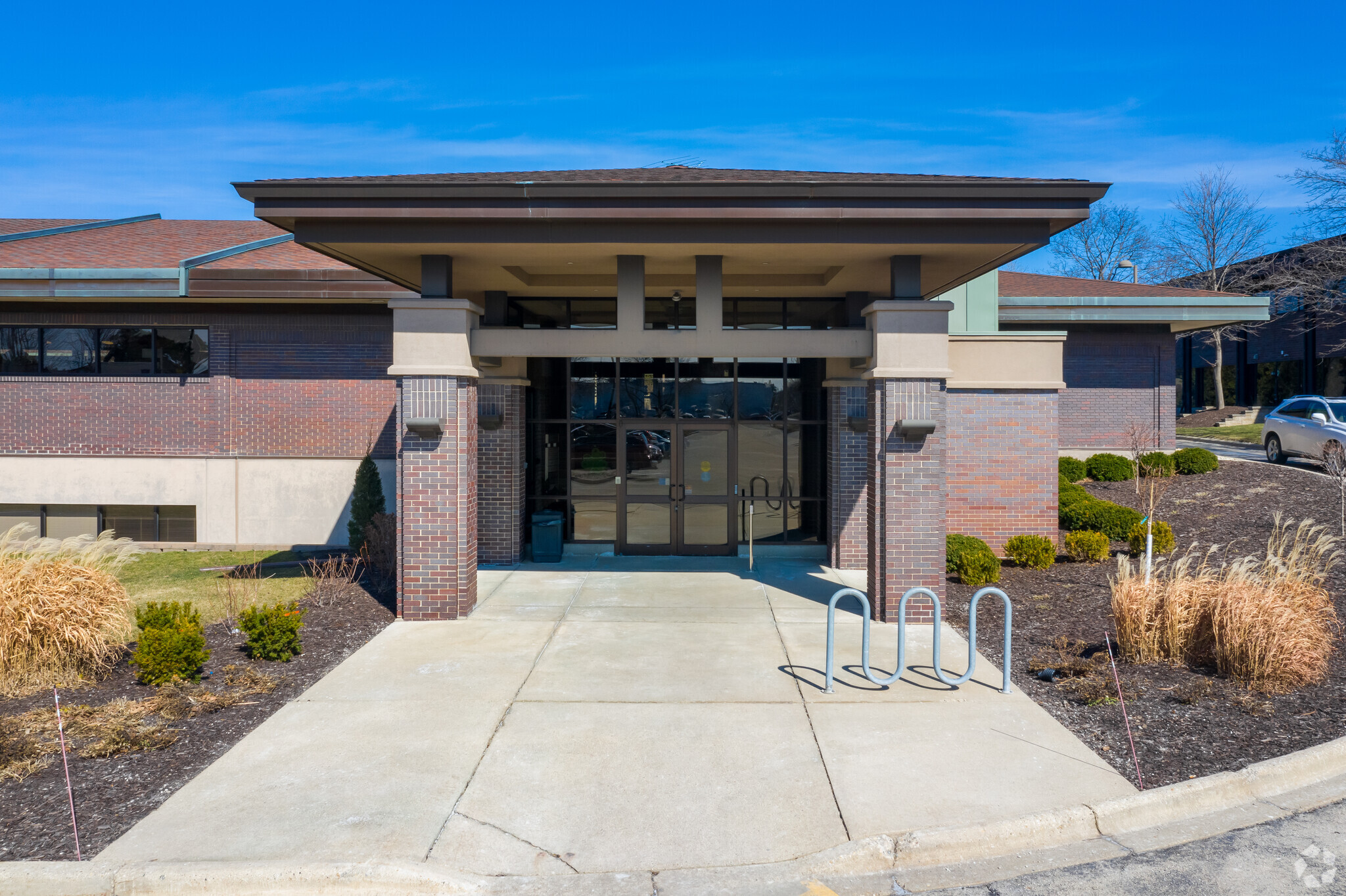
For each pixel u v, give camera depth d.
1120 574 9.91
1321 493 17.16
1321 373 38.03
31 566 8.82
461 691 8.45
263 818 5.83
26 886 5.02
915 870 5.38
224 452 17.69
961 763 6.69
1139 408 23.38
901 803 6.05
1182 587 9.17
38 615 8.52
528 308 15.81
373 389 17.61
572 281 13.67
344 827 5.72
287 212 9.73
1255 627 8.27
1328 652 8.73
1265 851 5.50
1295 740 6.91
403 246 10.41
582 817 5.90
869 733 7.30
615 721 7.64
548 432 16.33
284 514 17.75
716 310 11.00
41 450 17.69
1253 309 21.16
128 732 7.22
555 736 7.28
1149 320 21.42
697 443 16.20
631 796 6.19
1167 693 8.07
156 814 5.89
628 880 5.19
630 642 10.21
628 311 11.05
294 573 14.86
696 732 7.37
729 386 16.16
